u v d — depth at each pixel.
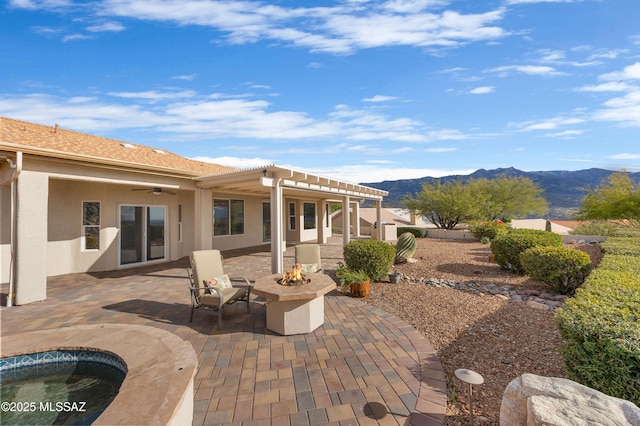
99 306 6.62
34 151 6.65
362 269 8.36
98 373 3.52
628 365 2.51
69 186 10.16
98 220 10.60
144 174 9.38
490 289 7.72
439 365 3.96
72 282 8.87
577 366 2.84
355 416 3.00
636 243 9.14
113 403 2.41
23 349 3.55
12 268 6.73
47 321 5.77
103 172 8.32
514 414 2.40
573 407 2.08
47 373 3.59
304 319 5.01
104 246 10.53
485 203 29.27
